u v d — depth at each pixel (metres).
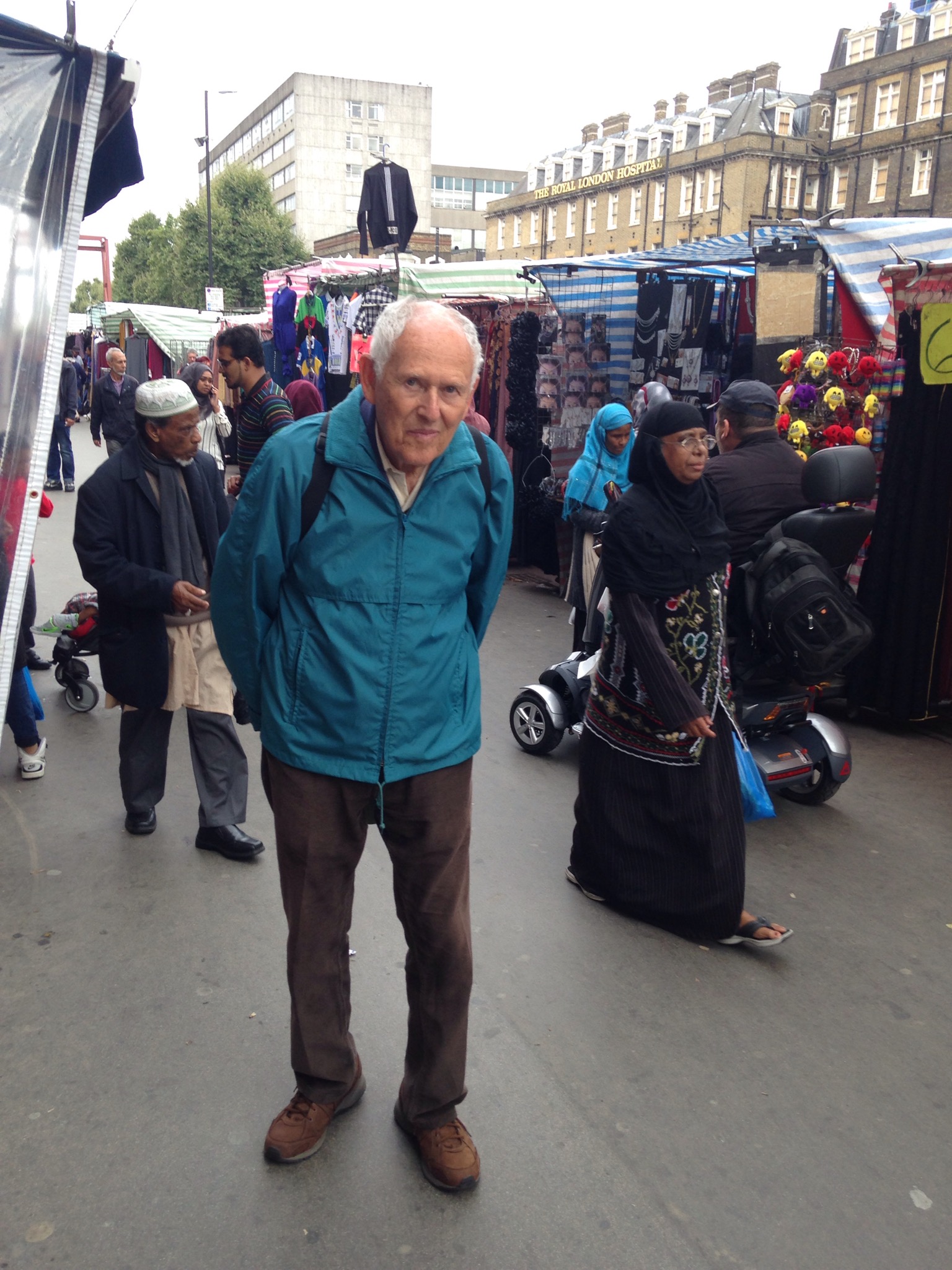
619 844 3.36
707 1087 2.62
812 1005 3.00
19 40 2.25
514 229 76.06
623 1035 2.82
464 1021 2.25
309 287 10.20
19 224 2.26
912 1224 2.21
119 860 3.71
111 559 3.42
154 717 3.79
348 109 99.69
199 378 7.75
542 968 3.13
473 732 2.19
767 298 6.69
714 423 7.52
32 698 4.38
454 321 1.86
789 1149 2.41
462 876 2.20
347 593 2.00
